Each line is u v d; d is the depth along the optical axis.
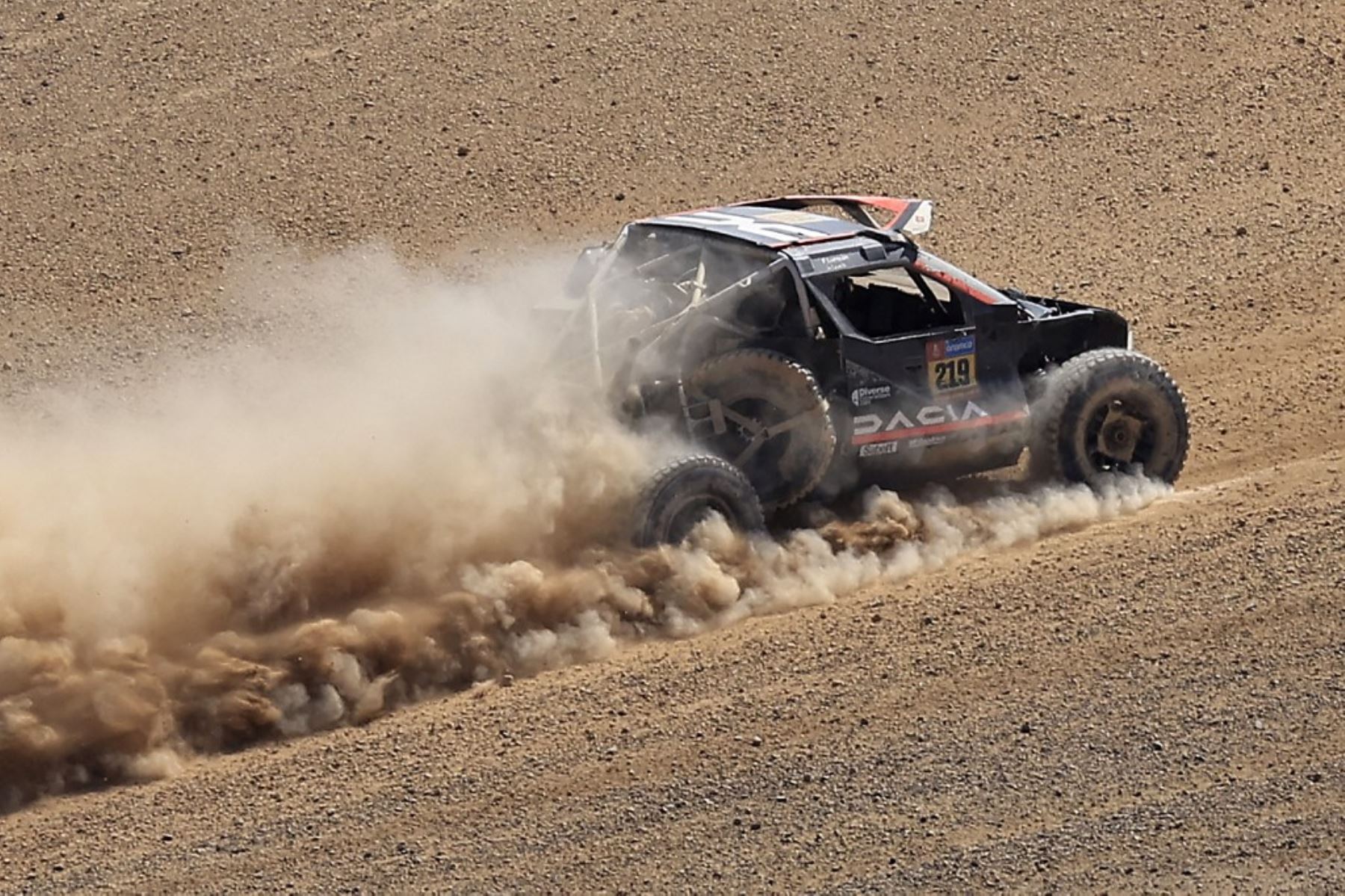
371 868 27.75
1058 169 70.62
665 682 33.19
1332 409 48.28
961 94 76.69
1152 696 32.03
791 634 34.94
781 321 38.97
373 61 78.62
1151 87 77.19
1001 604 35.66
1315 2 84.12
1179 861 27.62
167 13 82.56
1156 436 41.72
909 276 40.78
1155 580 36.25
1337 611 34.47
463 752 31.02
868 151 72.19
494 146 72.19
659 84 77.19
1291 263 61.25
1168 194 68.19
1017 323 40.84
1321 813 28.61
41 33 80.69
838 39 81.12
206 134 72.81
